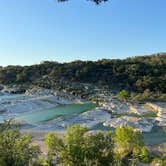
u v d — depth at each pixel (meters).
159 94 177.50
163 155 48.97
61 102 160.50
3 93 188.38
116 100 165.12
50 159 26.36
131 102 158.12
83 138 26.78
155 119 104.38
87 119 103.81
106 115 114.69
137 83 198.50
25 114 117.06
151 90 191.00
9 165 21.89
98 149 26.22
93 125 95.31
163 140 73.88
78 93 191.38
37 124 92.12
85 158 25.39
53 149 26.84
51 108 140.75
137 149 50.34
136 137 51.84
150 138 76.62
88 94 189.75
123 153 48.09
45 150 51.03
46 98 156.62
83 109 141.00
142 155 48.69
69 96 181.88
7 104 125.50
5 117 105.06
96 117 108.56
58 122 95.81
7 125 24.92
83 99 178.75
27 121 100.12
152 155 51.47
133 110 132.50
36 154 27.59
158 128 91.06
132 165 33.91
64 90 199.62
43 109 134.88
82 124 95.12
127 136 51.50
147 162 47.56
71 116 106.19
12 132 23.62
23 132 76.94
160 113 122.75
